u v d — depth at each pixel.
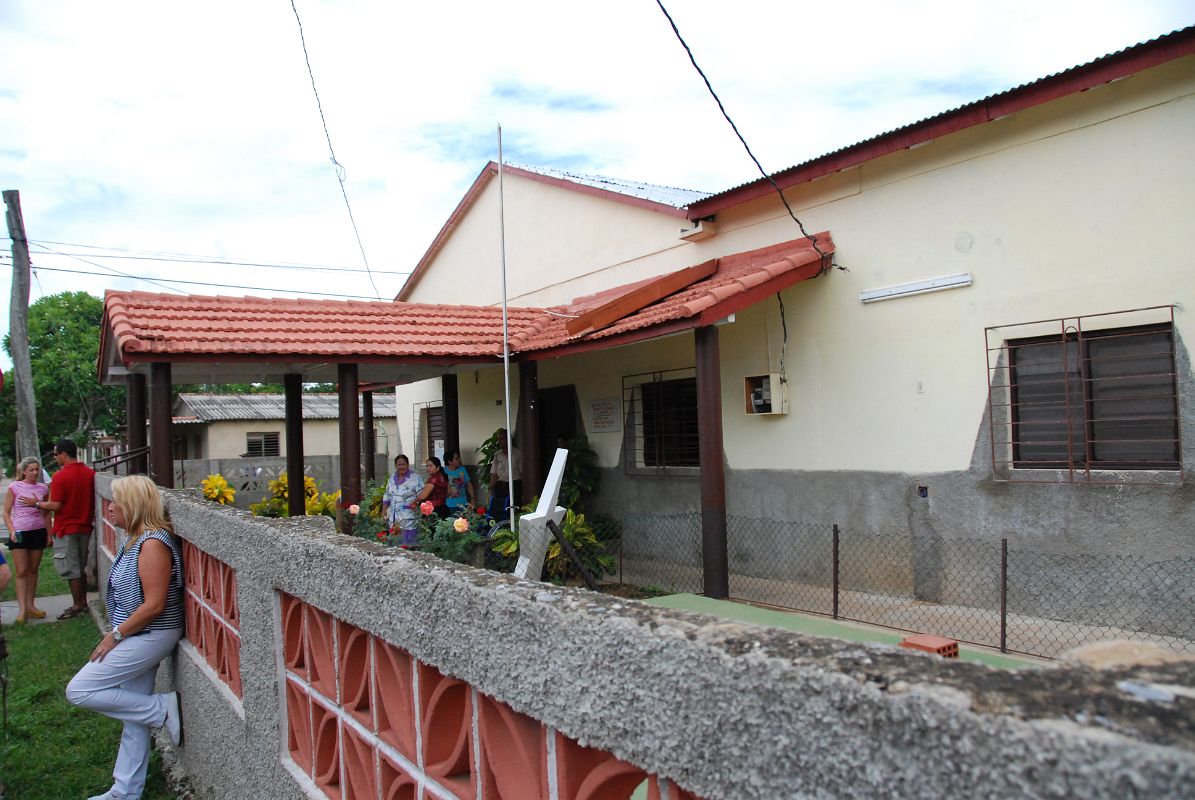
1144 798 0.64
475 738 1.61
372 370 10.83
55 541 8.72
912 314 6.99
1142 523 5.57
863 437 7.36
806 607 7.04
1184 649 5.29
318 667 2.50
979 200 6.52
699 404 7.05
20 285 14.02
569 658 1.24
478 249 14.12
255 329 8.57
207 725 3.79
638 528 9.70
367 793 2.19
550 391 11.50
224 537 3.34
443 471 10.45
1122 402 5.73
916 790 0.78
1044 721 0.72
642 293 7.99
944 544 6.73
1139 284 5.61
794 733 0.89
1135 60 5.41
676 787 1.10
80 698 3.93
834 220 7.67
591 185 11.18
